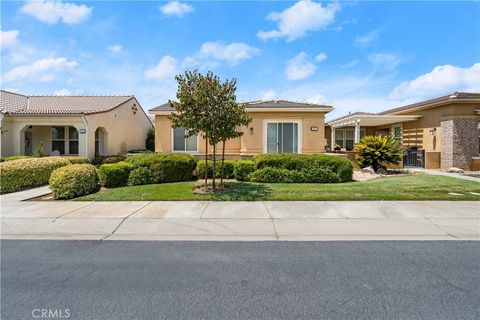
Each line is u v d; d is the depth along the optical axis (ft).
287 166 40.96
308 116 51.78
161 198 29.12
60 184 30.04
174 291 11.66
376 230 19.70
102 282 12.48
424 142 60.95
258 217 22.72
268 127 51.93
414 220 21.72
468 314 9.95
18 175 35.83
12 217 23.06
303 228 20.18
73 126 60.90
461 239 18.02
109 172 36.42
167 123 53.01
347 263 14.43
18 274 13.30
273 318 9.75
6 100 63.46
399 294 11.35
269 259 15.01
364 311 10.16
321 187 34.19
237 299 11.01
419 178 40.73
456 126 52.54
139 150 75.66
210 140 32.19
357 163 52.16
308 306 10.50
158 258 15.21
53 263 14.58
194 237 18.67
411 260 14.78
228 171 43.09
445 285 12.08
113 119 67.36
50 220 22.25
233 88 31.91
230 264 14.38
